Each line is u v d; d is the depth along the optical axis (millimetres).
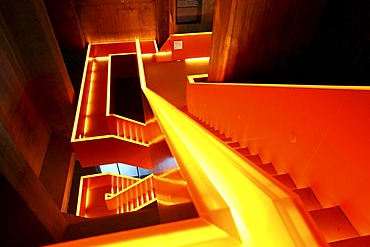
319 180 2680
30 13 8781
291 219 1109
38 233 3186
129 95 14938
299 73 5125
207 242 1358
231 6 4996
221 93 5566
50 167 10805
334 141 2387
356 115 2094
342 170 2328
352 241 2016
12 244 2791
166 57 13188
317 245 1026
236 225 1449
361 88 2021
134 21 13461
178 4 10805
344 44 4109
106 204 11250
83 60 13906
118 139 9602
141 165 10711
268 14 4730
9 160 2832
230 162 1647
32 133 10047
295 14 4586
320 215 2385
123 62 13867
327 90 2383
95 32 13555
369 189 2059
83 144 9367
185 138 2393
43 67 10195
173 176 2168
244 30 5156
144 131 10109
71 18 12312
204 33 11688
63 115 11930
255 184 1343
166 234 1406
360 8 3711
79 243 1375
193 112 8719
